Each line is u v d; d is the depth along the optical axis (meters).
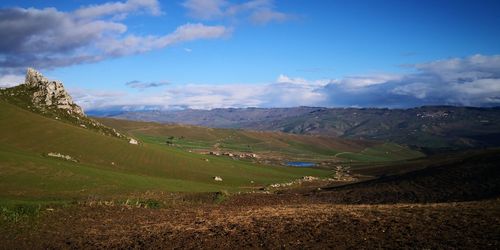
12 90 126.88
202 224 40.69
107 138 113.00
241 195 80.25
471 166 87.50
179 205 57.75
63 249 32.12
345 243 30.84
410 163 194.50
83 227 39.72
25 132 91.12
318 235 33.38
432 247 28.67
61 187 59.94
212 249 30.91
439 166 100.94
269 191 96.81
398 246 29.38
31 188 56.09
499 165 80.62
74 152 91.50
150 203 54.97
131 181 75.00
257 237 33.72
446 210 40.34
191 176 106.75
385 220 37.09
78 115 131.62
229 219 42.84
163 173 101.94
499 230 31.34
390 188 86.31
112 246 32.72
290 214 44.19
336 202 73.50
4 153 66.94
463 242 29.27
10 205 44.88
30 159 67.88
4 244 33.22
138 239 34.69
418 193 76.75
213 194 73.00
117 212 47.88
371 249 29.11
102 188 65.06
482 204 43.62
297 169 175.50
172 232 37.06
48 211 45.06
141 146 121.06
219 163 142.62
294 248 30.16
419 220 36.34
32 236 35.81
